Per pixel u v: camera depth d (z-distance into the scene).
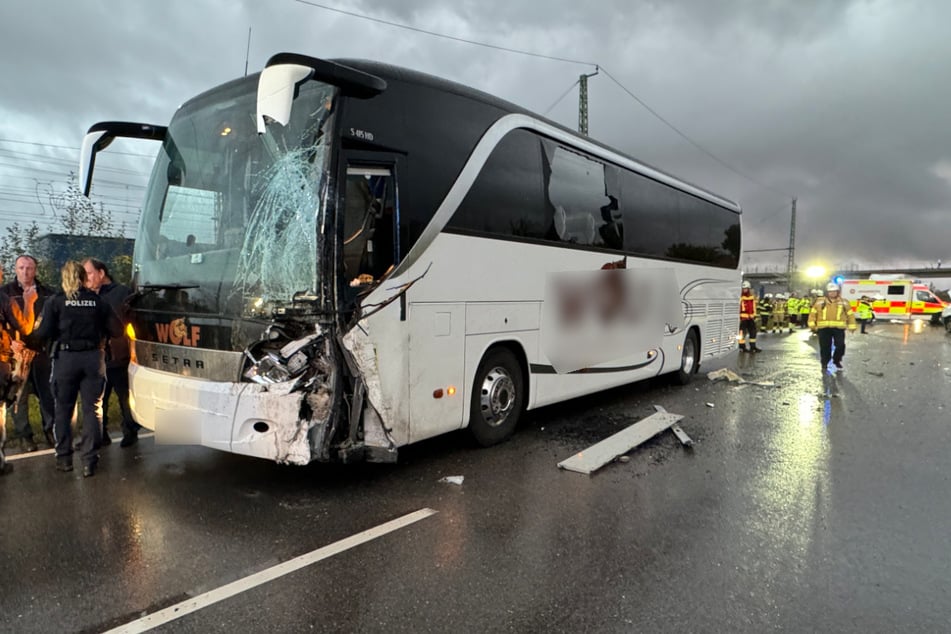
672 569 3.55
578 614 3.05
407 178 4.79
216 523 4.12
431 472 5.28
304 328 4.22
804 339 22.59
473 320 5.52
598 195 7.50
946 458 5.89
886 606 3.17
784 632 2.92
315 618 2.97
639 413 7.97
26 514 4.24
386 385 4.61
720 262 11.50
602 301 7.57
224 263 4.47
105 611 3.02
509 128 5.95
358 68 4.60
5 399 5.17
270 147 4.43
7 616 2.97
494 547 3.81
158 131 5.75
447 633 2.87
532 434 6.68
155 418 4.66
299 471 5.23
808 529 4.16
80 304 4.93
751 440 6.56
